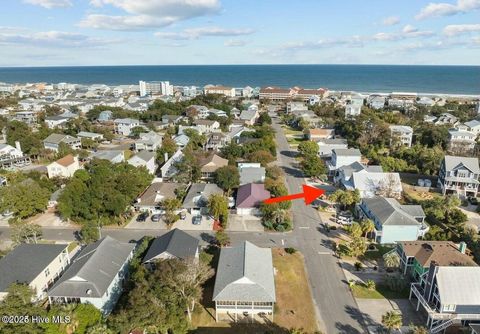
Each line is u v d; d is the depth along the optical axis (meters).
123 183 64.06
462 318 36.16
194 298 38.94
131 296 35.59
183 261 41.22
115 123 137.88
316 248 53.88
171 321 33.81
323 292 43.56
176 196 70.00
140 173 73.75
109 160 85.19
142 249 48.44
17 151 96.81
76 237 57.53
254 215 64.81
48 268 43.84
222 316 39.56
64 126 138.38
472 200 70.62
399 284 43.56
